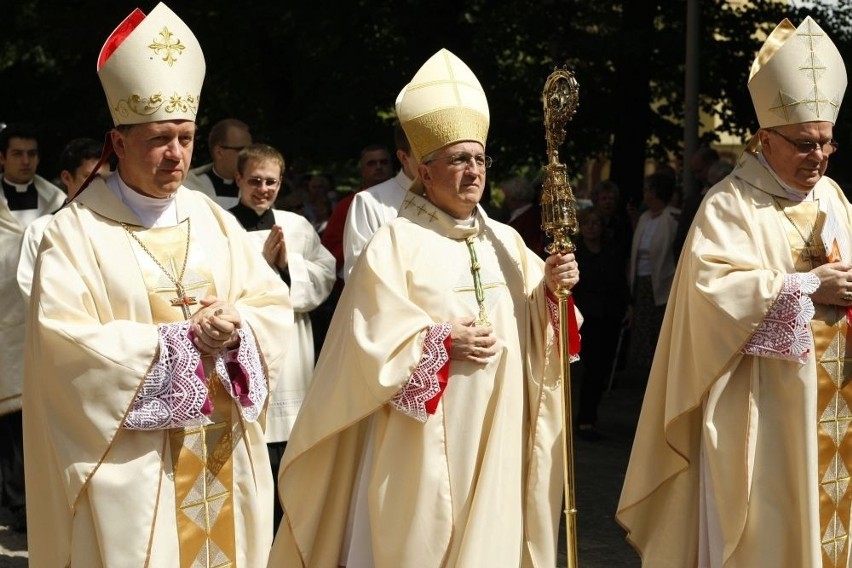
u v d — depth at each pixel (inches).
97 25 1259.8
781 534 402.6
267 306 376.2
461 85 374.6
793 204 415.5
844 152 1031.0
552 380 378.6
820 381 407.8
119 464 347.6
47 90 1390.3
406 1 1221.1
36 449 362.0
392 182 488.1
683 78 1196.5
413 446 362.3
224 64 1352.1
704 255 404.2
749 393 402.9
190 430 360.2
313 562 383.2
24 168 608.1
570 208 369.7
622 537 559.2
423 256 370.3
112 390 342.0
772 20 1165.1
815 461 399.5
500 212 906.7
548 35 1177.4
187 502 358.9
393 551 360.2
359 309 366.6
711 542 411.8
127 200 368.2
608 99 1176.8
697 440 423.2
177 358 345.7
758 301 391.2
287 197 832.9
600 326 751.1
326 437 368.5
